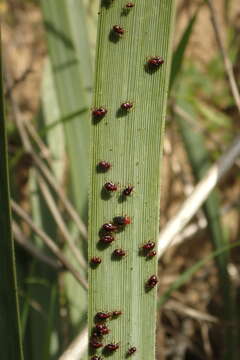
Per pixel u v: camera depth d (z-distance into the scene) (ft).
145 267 0.79
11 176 1.36
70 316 1.30
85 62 1.27
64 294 1.35
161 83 0.76
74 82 1.24
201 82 1.81
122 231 0.78
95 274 0.79
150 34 0.75
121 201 0.77
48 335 1.16
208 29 1.91
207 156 1.46
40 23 1.93
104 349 0.80
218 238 1.41
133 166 0.77
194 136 1.47
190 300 1.89
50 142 1.48
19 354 0.79
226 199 1.97
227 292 1.43
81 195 1.26
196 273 1.95
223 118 1.83
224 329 1.45
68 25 1.24
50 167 1.45
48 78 1.49
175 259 1.95
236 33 1.79
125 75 0.75
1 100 0.69
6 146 0.71
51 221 1.43
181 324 1.87
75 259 1.36
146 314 0.80
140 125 0.76
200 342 1.87
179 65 1.09
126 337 0.80
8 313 0.78
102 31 0.75
